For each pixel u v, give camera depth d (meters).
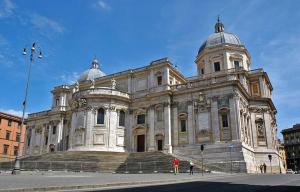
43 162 41.59
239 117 46.72
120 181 18.78
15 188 12.80
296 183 18.30
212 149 46.72
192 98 51.81
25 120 75.81
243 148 44.91
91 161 42.72
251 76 57.69
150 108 55.09
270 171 50.22
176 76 59.94
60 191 13.32
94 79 65.81
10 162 45.88
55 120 69.38
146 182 18.86
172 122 52.97
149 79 57.91
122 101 56.91
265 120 54.94
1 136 78.88
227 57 58.31
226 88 48.38
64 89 70.81
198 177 25.62
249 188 14.47
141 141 55.50
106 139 53.19
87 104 54.94
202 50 61.94
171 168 37.88
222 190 13.47
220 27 65.31
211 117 48.75
